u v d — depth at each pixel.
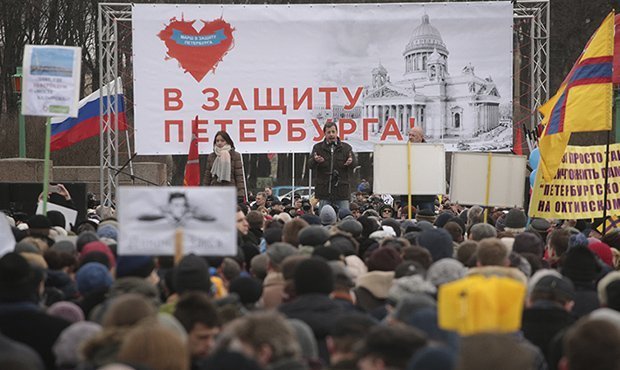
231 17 42.31
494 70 42.94
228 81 42.44
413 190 31.28
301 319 12.84
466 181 29.12
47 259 16.52
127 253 13.98
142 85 42.25
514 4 43.03
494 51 42.88
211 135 42.47
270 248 16.22
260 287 14.81
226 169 33.94
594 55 27.45
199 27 42.31
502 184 29.12
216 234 14.04
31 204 32.88
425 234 18.20
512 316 9.09
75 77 22.33
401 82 42.91
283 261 14.86
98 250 16.27
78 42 86.25
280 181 96.31
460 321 9.02
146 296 13.28
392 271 15.83
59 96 22.28
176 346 9.35
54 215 24.98
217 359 9.46
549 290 13.62
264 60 42.50
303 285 13.11
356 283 16.61
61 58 22.33
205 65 42.31
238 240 20.45
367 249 19.95
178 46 42.22
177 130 42.34
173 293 14.50
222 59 42.34
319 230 18.52
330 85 42.72
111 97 47.62
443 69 42.78
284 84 42.62
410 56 42.84
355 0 73.06
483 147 43.03
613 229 26.23
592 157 28.38
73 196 32.78
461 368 8.30
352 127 42.91
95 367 10.28
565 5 82.56
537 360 11.78
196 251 14.03
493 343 8.26
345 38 42.66
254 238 22.91
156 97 42.31
